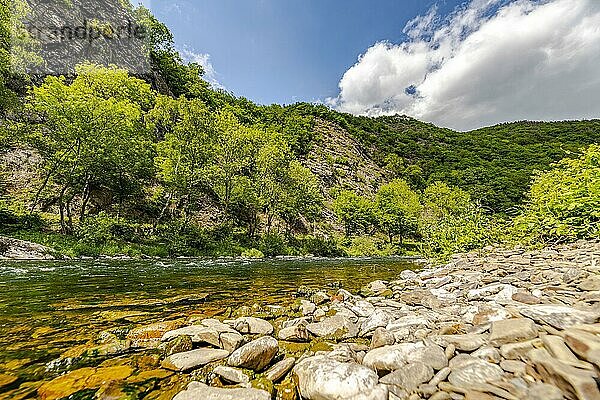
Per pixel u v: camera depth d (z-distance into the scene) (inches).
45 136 1114.1
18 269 552.4
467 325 191.5
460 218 661.9
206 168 1482.5
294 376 154.0
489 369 123.8
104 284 414.3
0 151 1203.2
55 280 438.6
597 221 419.2
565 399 99.9
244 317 249.3
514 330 147.7
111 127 1210.6
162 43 3503.9
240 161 1712.6
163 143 1469.0
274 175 1834.4
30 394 128.7
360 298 351.3
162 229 1323.8
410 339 184.1
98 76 1545.3
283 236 1814.7
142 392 134.3
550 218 457.4
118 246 1021.2
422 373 129.3
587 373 100.8
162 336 198.5
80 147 1135.6
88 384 138.9
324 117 5369.1
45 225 1075.9
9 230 933.8
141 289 384.2
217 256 1200.8
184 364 161.3
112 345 182.7
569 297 215.3
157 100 1619.1
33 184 1267.2
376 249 2043.6
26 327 217.6
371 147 5211.6
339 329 229.1
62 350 177.6
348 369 133.3
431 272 501.4
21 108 1111.6
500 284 285.9
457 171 4247.0
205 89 3501.5
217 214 1780.3
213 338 191.9
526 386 111.3
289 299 349.1
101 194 1433.3
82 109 1133.7
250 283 470.3
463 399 111.9
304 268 761.6
